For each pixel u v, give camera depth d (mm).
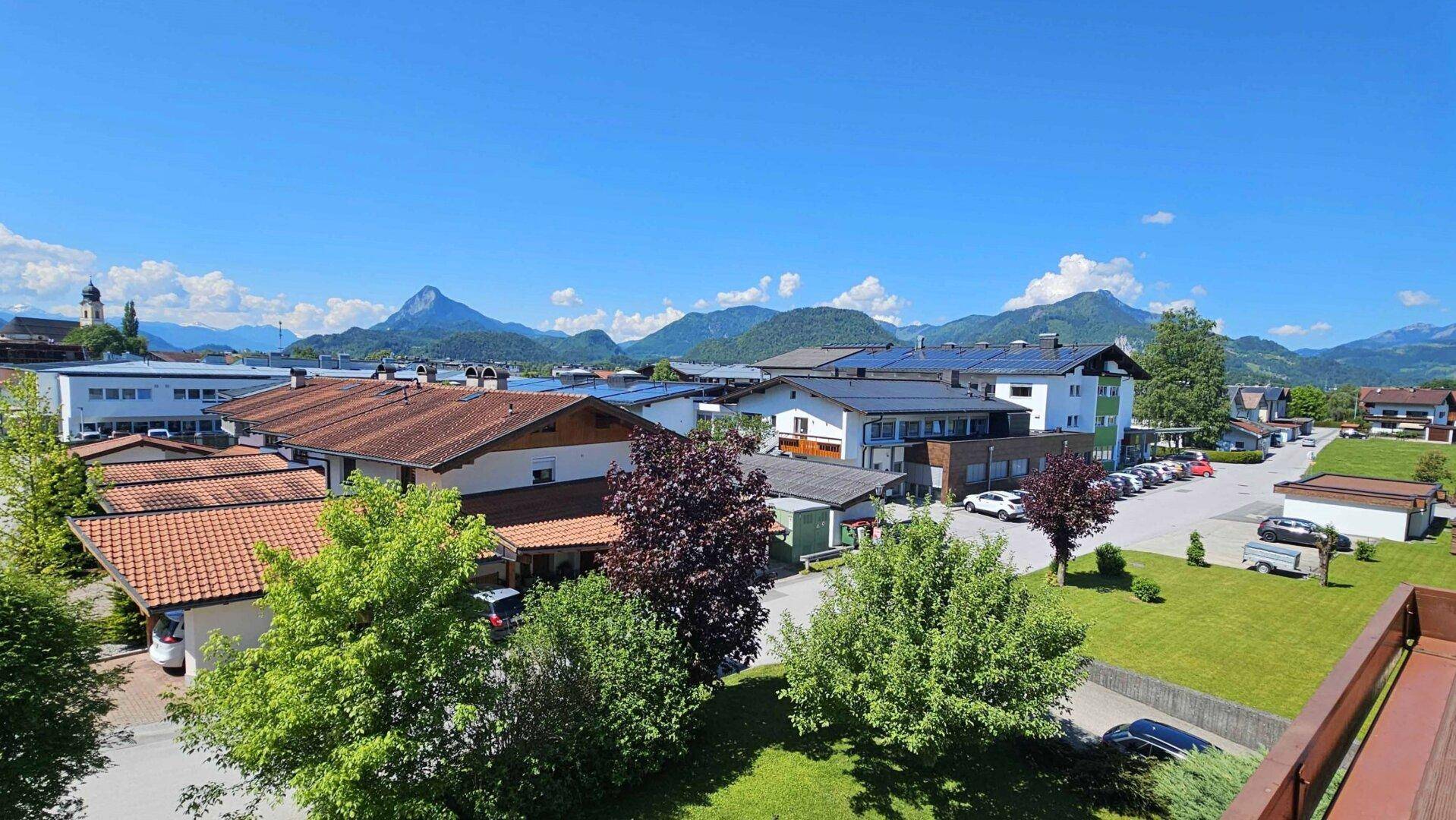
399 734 8945
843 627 12102
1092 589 25844
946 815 11781
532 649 12047
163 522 17703
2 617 8805
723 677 17500
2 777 8453
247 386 56250
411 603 9516
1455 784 3213
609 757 11898
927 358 66875
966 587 11594
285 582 9484
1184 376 69250
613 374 53312
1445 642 5152
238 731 9375
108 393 53406
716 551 13969
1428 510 37094
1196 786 11227
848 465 37125
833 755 13602
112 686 10133
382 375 43906
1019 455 46250
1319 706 3445
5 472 20469
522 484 23078
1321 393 112312
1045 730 10727
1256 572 28453
